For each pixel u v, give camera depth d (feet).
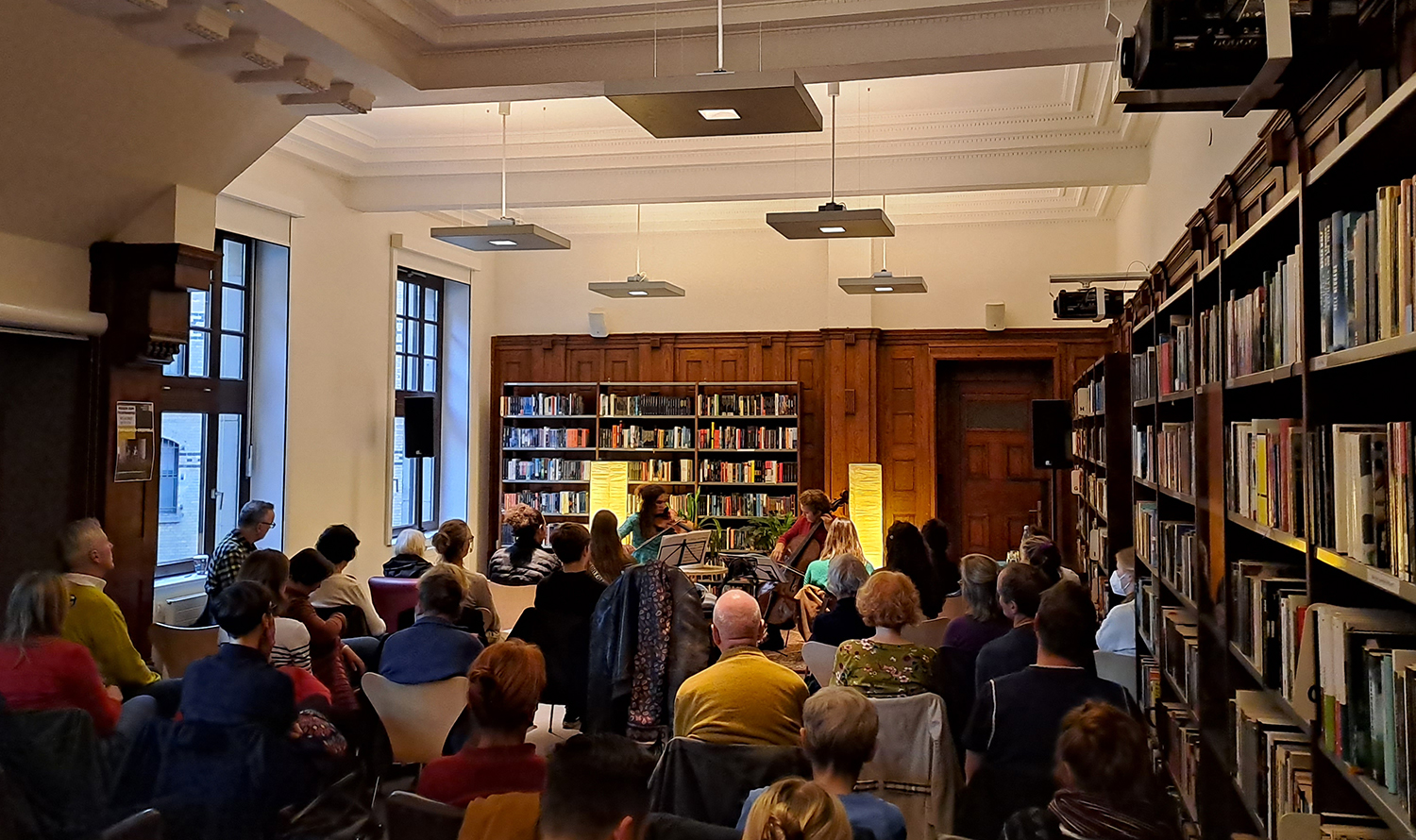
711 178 25.50
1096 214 31.27
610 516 17.71
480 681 8.54
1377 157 5.75
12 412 16.92
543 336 35.42
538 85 17.10
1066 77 20.68
